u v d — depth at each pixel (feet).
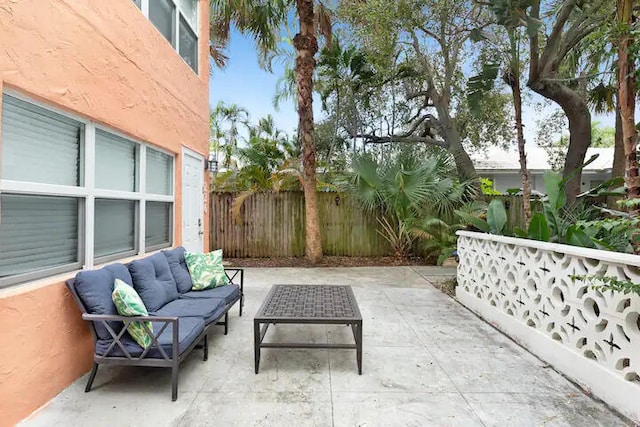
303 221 27.32
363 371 8.93
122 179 11.13
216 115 51.44
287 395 7.75
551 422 6.81
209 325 9.67
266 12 24.98
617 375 7.27
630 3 8.91
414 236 25.76
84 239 9.00
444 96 29.96
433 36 25.04
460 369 9.05
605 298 7.66
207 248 19.49
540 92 23.21
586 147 24.90
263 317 9.04
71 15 8.20
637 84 8.57
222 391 7.92
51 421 6.72
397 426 6.65
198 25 18.51
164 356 7.57
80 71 8.54
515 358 9.76
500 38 20.44
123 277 9.09
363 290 17.69
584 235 10.55
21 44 6.75
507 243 11.45
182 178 15.80
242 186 29.96
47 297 7.39
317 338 11.23
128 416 6.91
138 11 11.51
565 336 8.88
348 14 26.17
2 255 6.77
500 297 12.14
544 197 18.11
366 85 32.37
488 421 6.82
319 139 37.63
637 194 8.84
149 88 12.35
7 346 6.39
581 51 20.48
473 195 26.78
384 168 25.12
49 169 7.87
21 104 7.06
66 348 7.98
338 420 6.83
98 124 9.52
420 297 16.37
